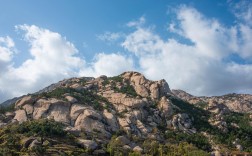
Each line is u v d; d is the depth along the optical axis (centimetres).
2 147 17100
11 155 16375
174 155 19475
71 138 19588
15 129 19438
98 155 18500
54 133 19475
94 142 19312
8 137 18288
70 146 18488
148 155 19225
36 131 19262
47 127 19588
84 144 18925
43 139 18425
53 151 17288
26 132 19288
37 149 17038
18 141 18125
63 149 17838
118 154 18512
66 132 19988
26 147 17600
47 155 16825
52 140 18588
